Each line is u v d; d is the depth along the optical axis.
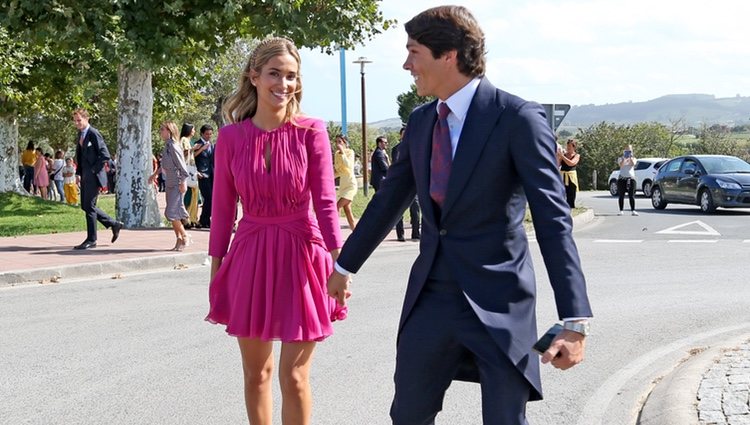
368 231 3.45
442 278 3.18
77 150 13.74
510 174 3.11
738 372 5.83
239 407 5.65
